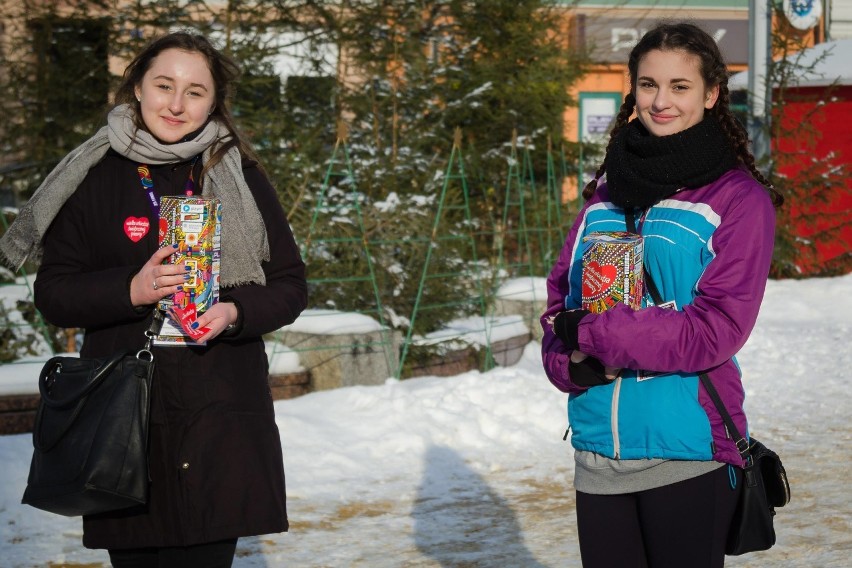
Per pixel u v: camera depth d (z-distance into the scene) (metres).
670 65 2.98
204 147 3.21
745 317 2.87
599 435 3.04
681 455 2.93
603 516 3.06
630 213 3.10
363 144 10.78
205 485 3.07
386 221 8.88
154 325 3.05
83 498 2.92
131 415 2.96
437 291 9.02
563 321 2.95
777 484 2.98
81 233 3.20
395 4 11.23
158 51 3.22
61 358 3.08
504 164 12.48
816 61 14.34
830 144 14.85
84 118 10.66
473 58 12.81
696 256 2.94
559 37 14.38
